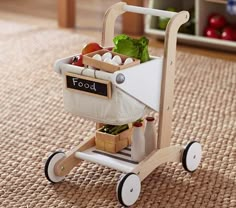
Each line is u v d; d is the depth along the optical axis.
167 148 2.18
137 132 2.12
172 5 3.76
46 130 2.57
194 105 2.80
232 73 3.18
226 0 3.46
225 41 3.48
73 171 2.27
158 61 2.09
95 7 4.49
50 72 3.18
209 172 2.27
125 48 2.10
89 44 2.14
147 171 2.12
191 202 2.10
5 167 2.29
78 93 2.05
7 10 4.40
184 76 3.13
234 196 2.13
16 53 3.44
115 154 2.18
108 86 1.97
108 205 2.08
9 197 2.12
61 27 3.96
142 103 2.07
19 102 2.83
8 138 2.50
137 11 2.21
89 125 2.62
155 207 2.07
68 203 2.09
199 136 2.52
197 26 3.54
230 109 2.77
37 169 2.29
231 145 2.45
